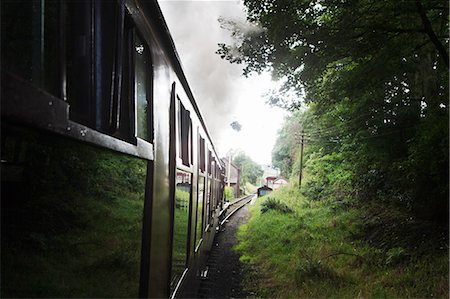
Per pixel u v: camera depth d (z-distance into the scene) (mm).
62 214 1464
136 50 2488
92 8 1720
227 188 45000
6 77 1065
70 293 1526
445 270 6332
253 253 12102
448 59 7238
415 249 7789
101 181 1807
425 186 9094
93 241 1727
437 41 7180
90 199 1692
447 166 8031
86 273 1661
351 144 14195
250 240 14070
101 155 1788
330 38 6926
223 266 10320
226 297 7535
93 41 1730
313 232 12047
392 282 6672
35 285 1316
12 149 1170
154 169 2803
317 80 8344
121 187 2084
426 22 6957
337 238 10688
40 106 1234
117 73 1959
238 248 13141
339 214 13617
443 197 8586
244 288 8227
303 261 8805
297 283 7883
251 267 10336
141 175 2518
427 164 8492
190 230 5320
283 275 8867
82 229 1618
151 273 2680
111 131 1911
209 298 7363
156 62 3062
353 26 6898
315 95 9344
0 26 1136
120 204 2068
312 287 7441
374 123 12203
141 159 2508
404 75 11180
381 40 7164
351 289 6945
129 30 2318
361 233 10477
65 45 1476
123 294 2137
